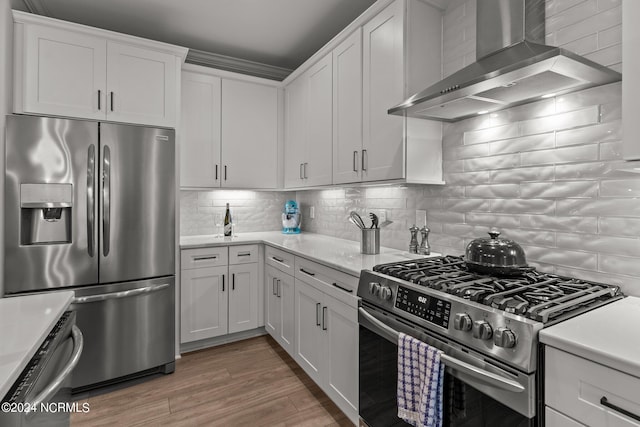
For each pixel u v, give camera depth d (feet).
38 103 6.99
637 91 3.22
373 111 6.74
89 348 7.00
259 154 10.59
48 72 7.08
